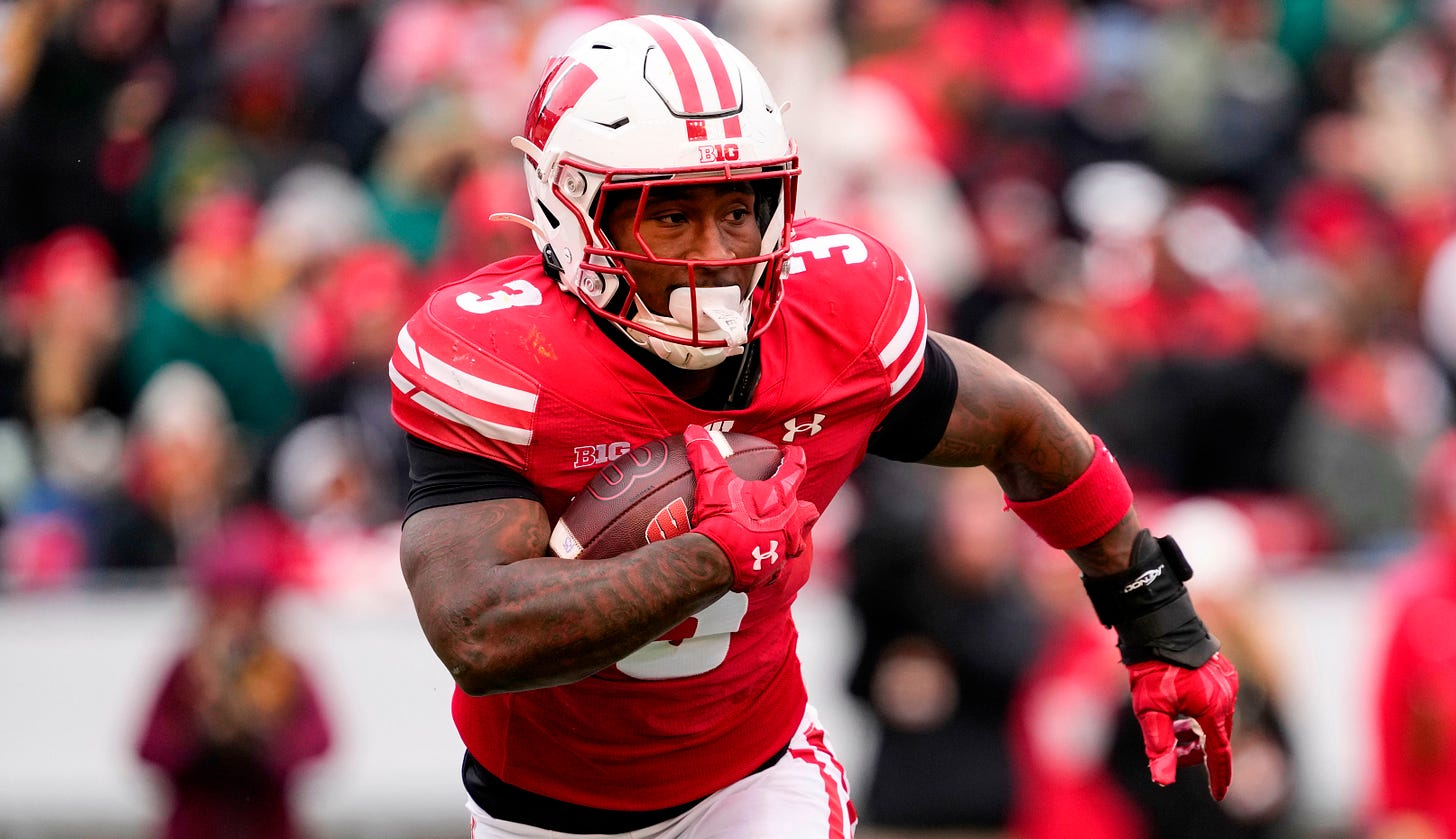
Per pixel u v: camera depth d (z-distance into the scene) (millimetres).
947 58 30703
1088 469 10703
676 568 8719
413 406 9383
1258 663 19344
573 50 9641
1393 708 17938
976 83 30750
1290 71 33562
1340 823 22719
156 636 22500
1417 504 25016
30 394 25859
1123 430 24750
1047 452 10625
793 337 9688
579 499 9289
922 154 29266
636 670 9938
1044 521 10852
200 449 23484
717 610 9797
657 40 9352
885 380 9867
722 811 10648
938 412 10266
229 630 19578
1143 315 26266
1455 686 17594
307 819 21859
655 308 9312
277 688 19750
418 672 22266
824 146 28516
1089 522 10734
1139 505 23438
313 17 30844
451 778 22156
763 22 28984
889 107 29078
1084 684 19578
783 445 9758
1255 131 31672
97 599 22719
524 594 8750
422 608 9008
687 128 9117
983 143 30375
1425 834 17703
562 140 9312
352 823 21984
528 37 29672
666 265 9180
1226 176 31344
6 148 29656
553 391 9250
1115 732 19297
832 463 10023
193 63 30344
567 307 9453
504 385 9227
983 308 27078
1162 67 31641
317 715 20156
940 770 20922
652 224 9258
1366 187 31578
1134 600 10852
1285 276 27141
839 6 30719
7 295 28719
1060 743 19578
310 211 27469
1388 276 29375
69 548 23375
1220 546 19375
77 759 22297
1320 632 23047
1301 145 32188
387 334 24500
